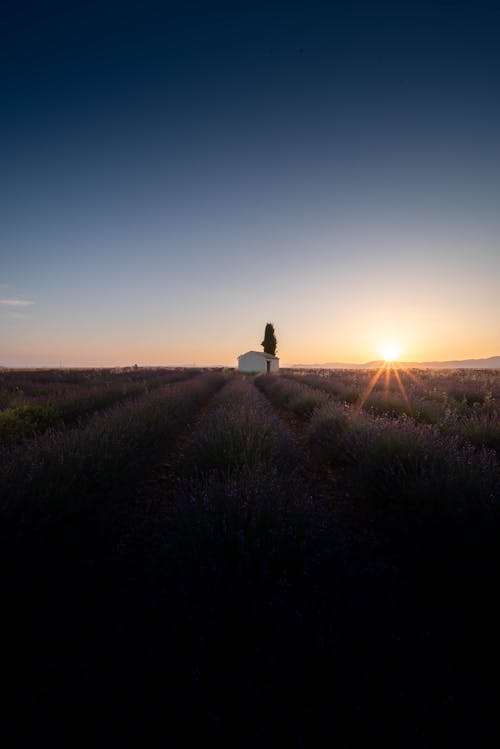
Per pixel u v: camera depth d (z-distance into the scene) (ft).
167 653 5.25
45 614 7.53
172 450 22.76
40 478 10.39
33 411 25.04
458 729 4.52
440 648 6.31
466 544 8.17
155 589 7.04
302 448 23.35
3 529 7.66
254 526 7.68
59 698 5.47
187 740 4.48
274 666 4.88
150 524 11.93
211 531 7.63
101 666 6.10
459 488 9.96
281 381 62.08
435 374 82.89
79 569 9.09
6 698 5.54
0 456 12.66
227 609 5.79
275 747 4.25
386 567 8.75
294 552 7.16
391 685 4.80
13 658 6.38
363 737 4.26
